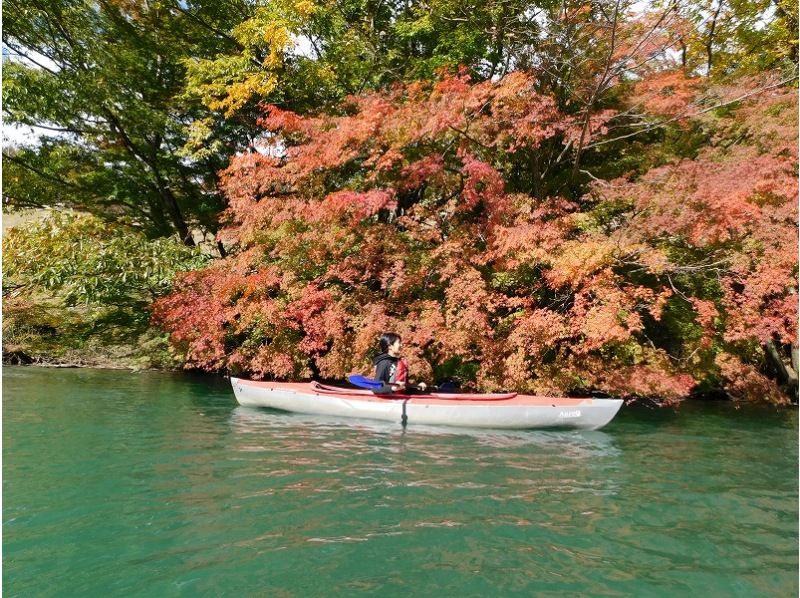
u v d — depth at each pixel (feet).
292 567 10.49
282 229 31.86
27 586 9.68
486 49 38.32
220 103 38.29
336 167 34.17
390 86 39.24
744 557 11.37
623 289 28.37
